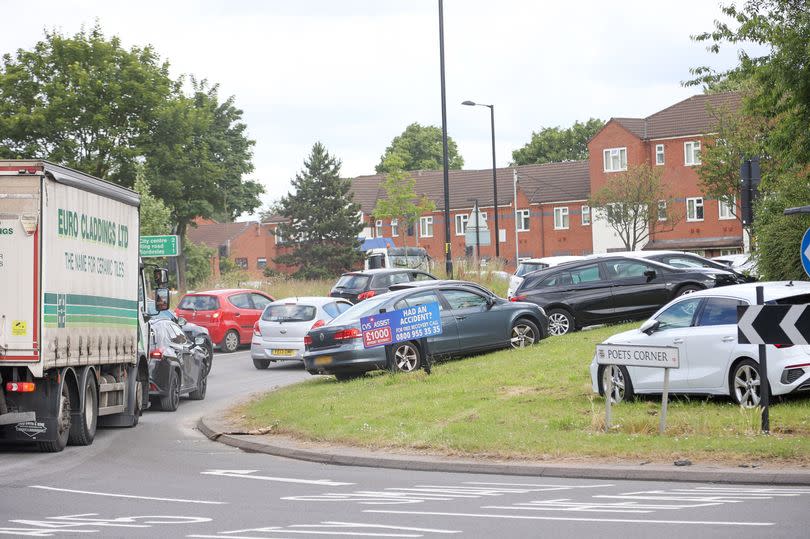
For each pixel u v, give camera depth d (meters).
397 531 9.74
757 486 12.15
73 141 62.31
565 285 28.52
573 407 17.98
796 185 25.64
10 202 16.59
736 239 83.69
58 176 17.12
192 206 69.88
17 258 16.59
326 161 95.81
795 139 23.09
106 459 16.56
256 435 18.95
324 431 17.83
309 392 22.88
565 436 15.54
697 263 30.23
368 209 111.19
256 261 130.00
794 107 23.22
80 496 12.50
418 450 15.95
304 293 50.94
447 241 44.56
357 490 12.79
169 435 20.02
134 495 12.56
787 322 14.66
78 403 18.16
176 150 66.00
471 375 22.17
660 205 81.50
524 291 28.53
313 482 13.64
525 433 15.97
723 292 17.39
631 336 18.33
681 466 13.32
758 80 24.06
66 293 17.52
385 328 23.33
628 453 14.13
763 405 14.80
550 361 22.86
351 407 19.91
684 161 86.44
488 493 12.25
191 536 9.66
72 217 17.86
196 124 68.06
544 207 98.69
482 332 25.42
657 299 28.66
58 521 10.65
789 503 10.66
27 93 62.72
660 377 17.72
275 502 11.85
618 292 28.55
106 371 20.23
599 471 13.40
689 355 17.36
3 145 62.09
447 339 24.84
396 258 57.62
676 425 15.46
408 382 22.33
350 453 16.09
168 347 23.89
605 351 15.91
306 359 25.02
